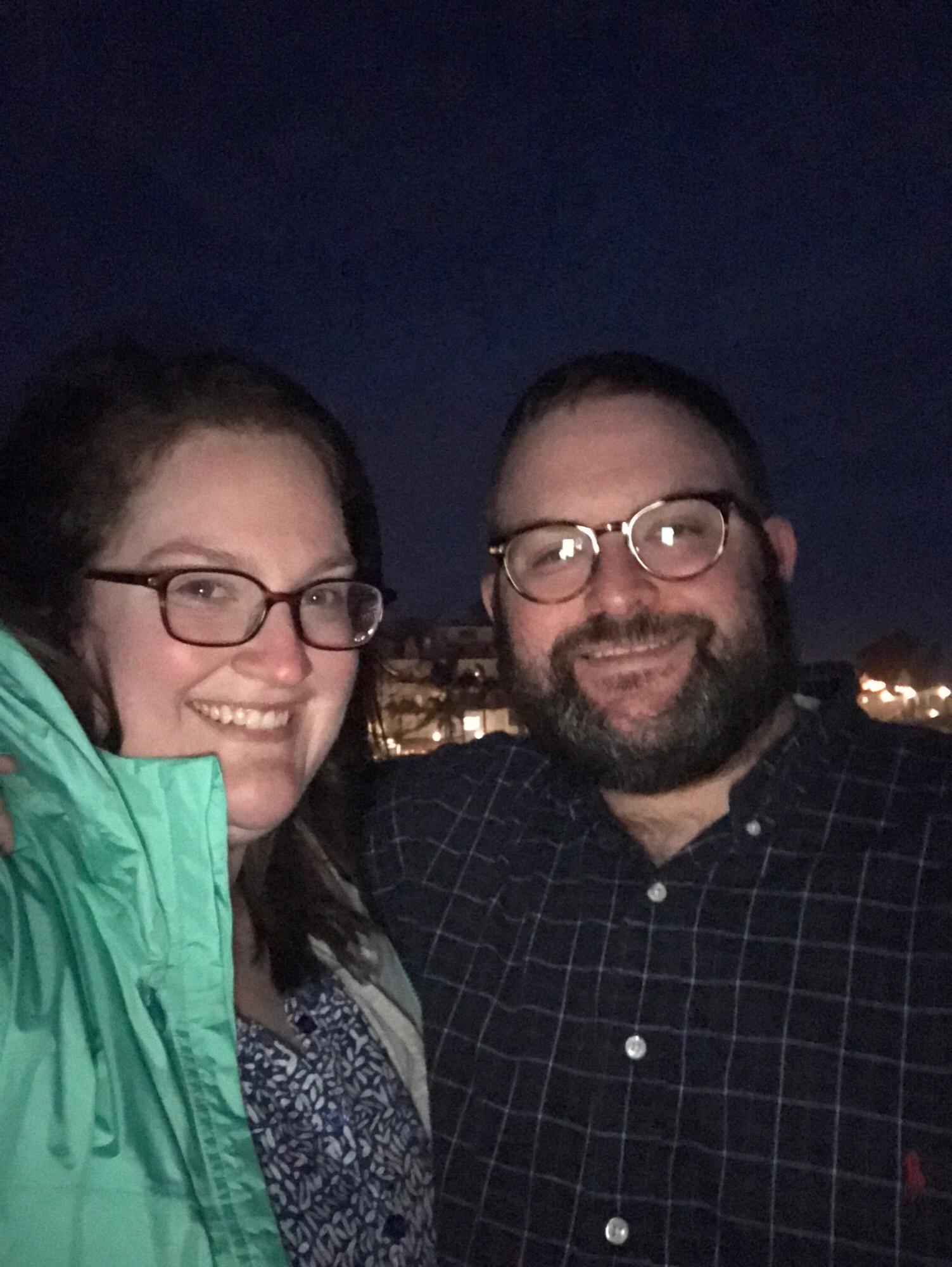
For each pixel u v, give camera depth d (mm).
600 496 566
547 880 593
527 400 624
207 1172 348
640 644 550
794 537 632
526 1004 563
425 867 633
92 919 344
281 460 451
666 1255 490
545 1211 520
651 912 551
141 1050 344
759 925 532
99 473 427
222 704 442
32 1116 308
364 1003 529
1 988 310
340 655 486
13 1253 302
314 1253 422
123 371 444
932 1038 485
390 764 708
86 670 433
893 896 518
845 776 559
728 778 569
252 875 517
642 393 593
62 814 347
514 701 606
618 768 554
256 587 440
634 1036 527
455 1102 559
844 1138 482
